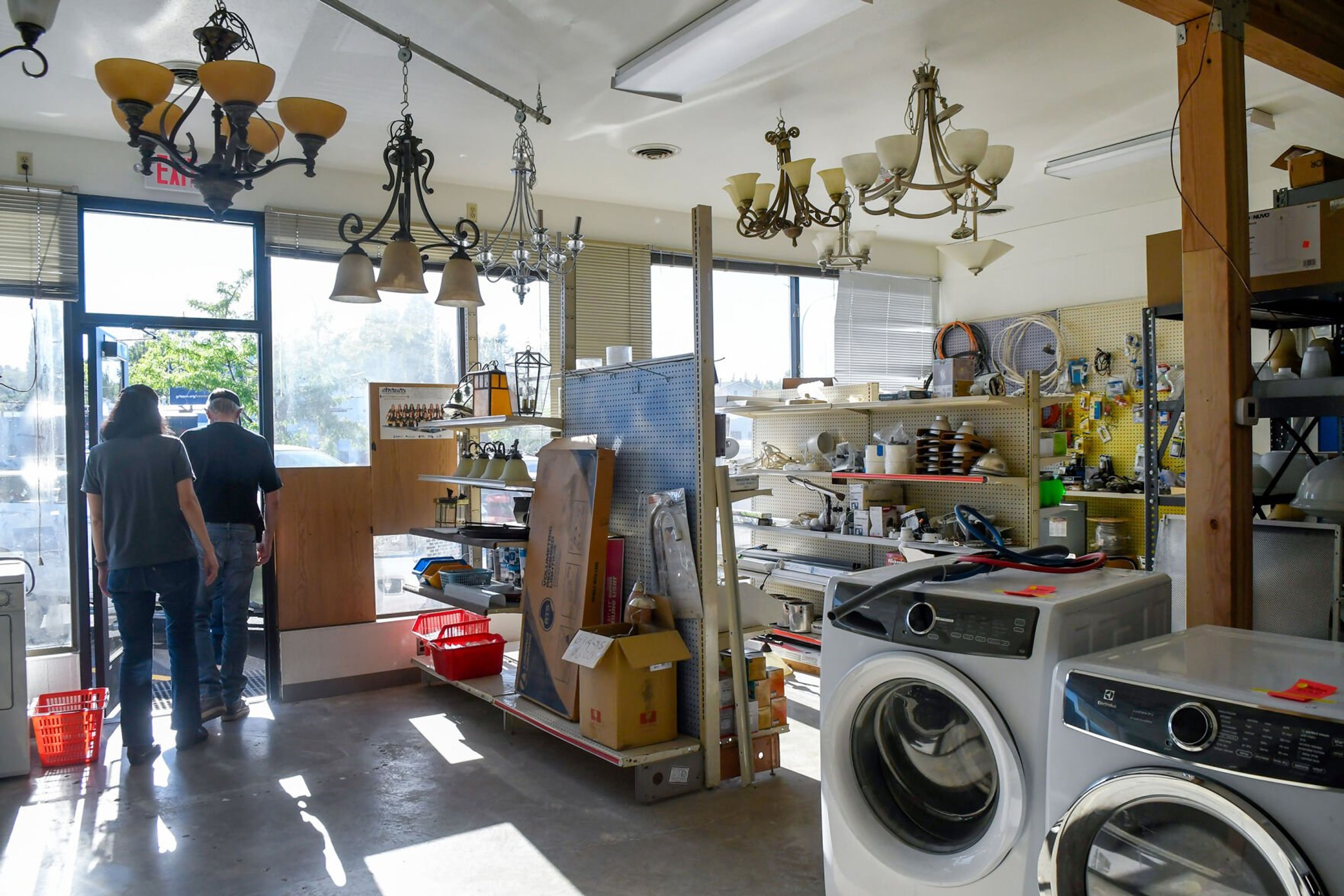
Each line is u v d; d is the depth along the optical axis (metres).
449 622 5.22
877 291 7.58
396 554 5.33
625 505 3.87
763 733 3.58
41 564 4.52
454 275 3.16
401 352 5.43
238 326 4.96
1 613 3.61
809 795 3.38
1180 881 1.50
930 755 2.04
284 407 5.11
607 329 6.19
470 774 3.63
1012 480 4.18
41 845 3.01
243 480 4.44
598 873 2.78
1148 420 3.29
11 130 4.40
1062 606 1.81
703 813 3.21
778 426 5.82
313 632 4.80
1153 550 3.32
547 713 3.76
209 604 4.28
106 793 3.46
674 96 4.23
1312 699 1.42
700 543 3.41
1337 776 1.30
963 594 1.94
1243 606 2.55
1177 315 3.21
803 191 3.80
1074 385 6.73
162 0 3.20
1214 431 2.56
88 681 4.53
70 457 4.54
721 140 4.95
